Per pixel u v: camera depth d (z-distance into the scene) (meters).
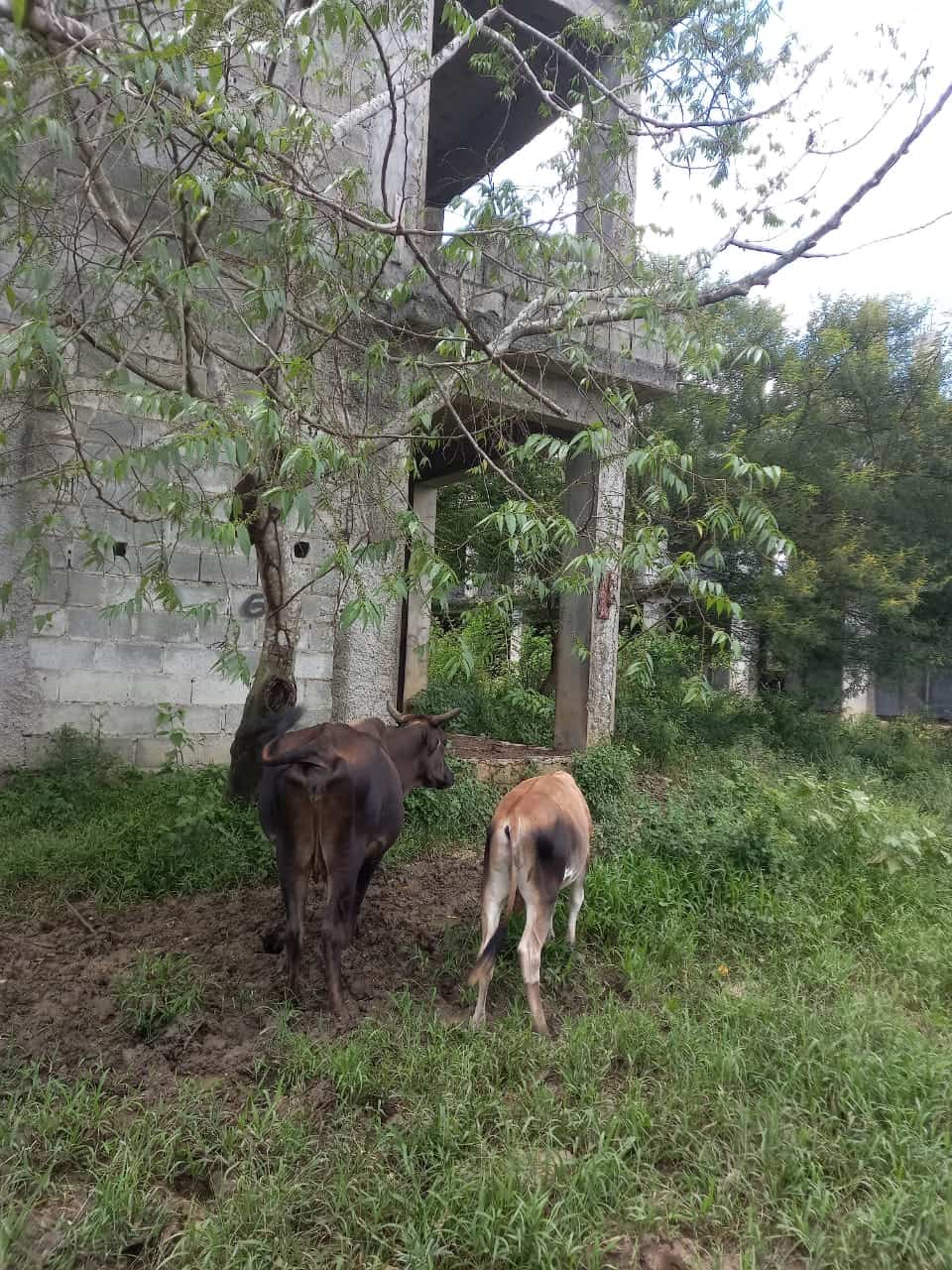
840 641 11.98
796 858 6.35
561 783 4.94
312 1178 3.02
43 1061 3.67
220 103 4.27
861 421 12.37
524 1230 2.73
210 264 4.53
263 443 4.33
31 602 6.91
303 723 7.93
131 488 7.07
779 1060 3.88
